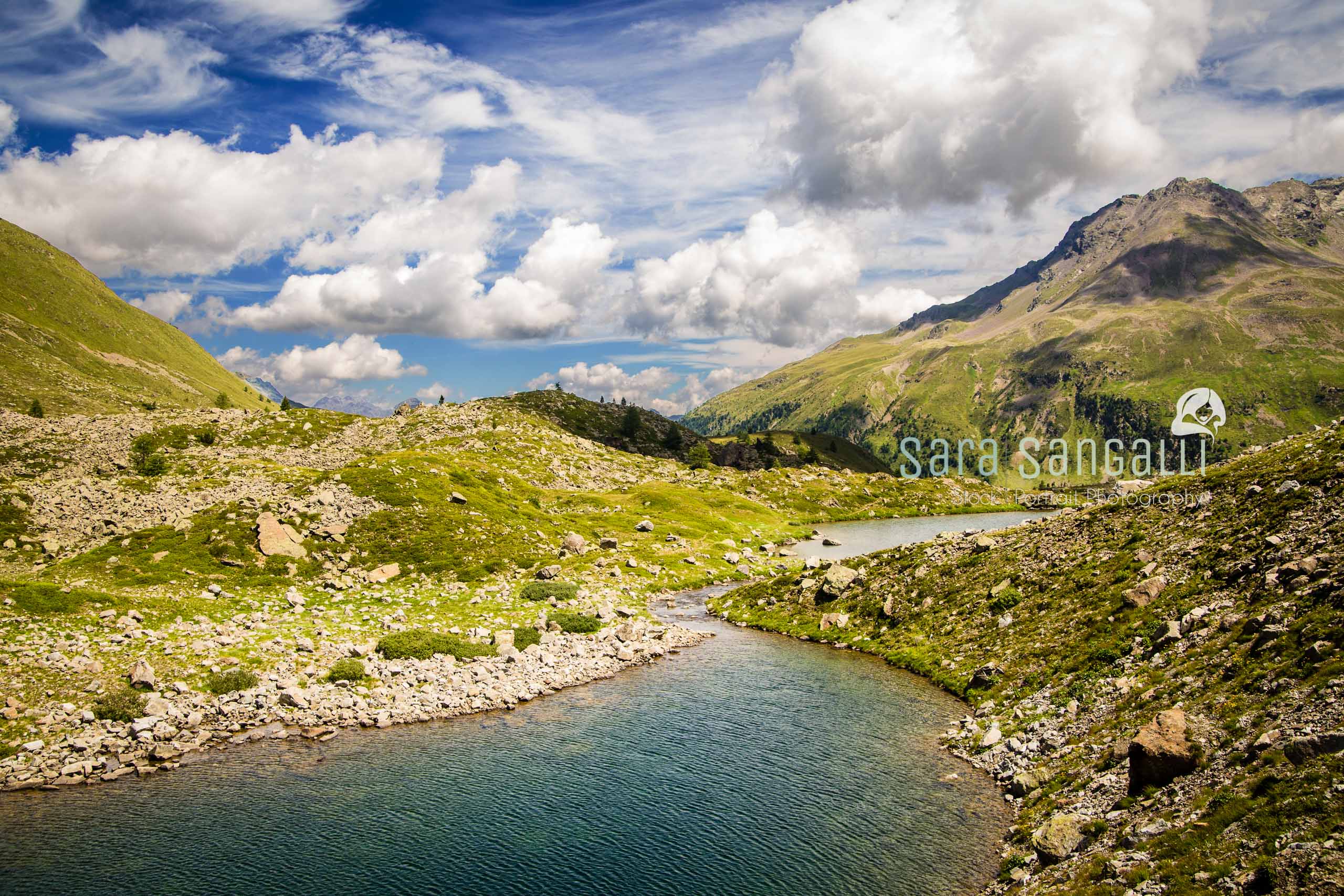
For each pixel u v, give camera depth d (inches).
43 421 5880.9
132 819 1188.5
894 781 1355.8
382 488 3484.3
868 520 7815.0
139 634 1857.8
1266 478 1957.4
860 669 2106.3
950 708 1759.4
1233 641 1300.4
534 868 1065.5
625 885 1022.4
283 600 2400.3
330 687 1760.6
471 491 3951.8
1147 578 1822.1
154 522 2925.7
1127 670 1477.6
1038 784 1245.1
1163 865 807.7
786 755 1476.4
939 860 1082.1
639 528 4616.1
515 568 3129.9
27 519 2869.1
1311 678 1016.2
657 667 2130.9
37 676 1583.4
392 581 2800.2
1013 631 2000.5
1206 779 940.6
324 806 1245.7
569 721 1669.5
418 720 1659.7
